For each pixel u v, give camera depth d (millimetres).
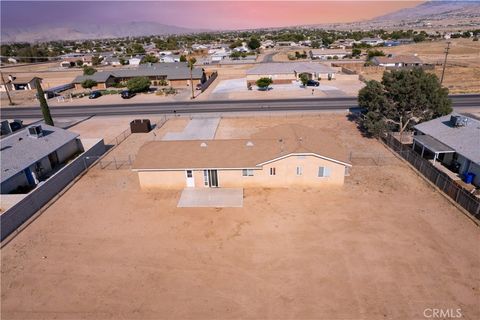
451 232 22438
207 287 18547
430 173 29531
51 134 38562
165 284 18906
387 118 40938
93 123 53875
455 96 59969
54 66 141375
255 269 19719
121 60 132875
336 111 53531
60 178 30344
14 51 192625
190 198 28000
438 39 180375
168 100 67625
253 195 28094
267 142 30391
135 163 29328
